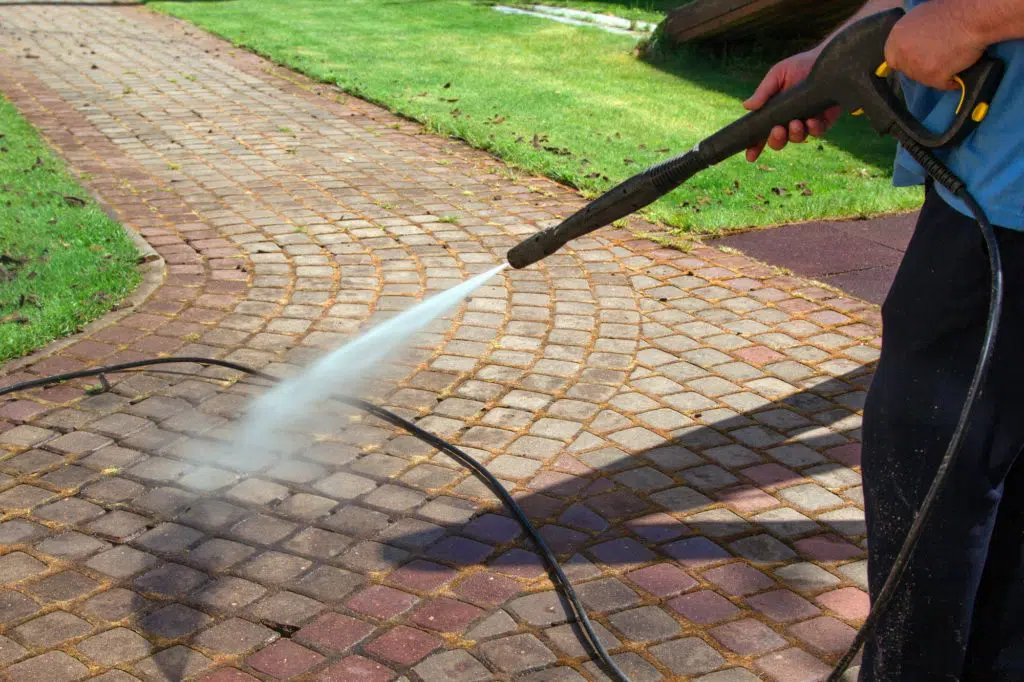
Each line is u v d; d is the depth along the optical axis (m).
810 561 3.22
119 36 13.24
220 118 9.08
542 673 2.71
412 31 13.63
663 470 3.73
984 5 1.78
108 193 6.87
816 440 3.96
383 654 2.78
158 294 5.25
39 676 2.68
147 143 8.17
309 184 7.20
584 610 2.96
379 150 8.16
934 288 2.11
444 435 3.96
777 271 5.70
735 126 2.35
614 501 3.53
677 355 4.68
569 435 3.96
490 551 3.24
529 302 5.25
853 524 3.42
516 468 3.73
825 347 4.78
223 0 16.64
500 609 2.96
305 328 4.90
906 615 2.24
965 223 2.05
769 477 3.70
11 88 9.98
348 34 13.39
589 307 5.20
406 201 6.87
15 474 3.66
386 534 3.33
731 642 2.85
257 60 11.79
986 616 2.33
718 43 11.66
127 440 3.90
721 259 5.90
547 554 3.19
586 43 12.72
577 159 7.77
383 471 3.71
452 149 8.23
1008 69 1.90
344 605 2.97
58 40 12.77
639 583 3.09
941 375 2.13
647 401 4.24
